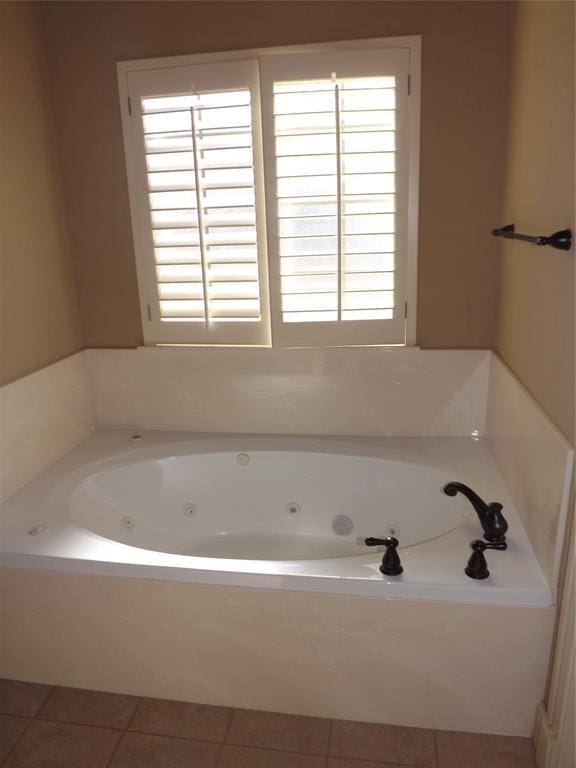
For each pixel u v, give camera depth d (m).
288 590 1.90
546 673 1.85
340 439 2.84
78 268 2.87
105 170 2.72
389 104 2.48
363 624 1.89
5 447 2.38
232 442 2.85
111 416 3.03
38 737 1.99
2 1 2.35
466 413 2.79
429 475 2.55
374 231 2.61
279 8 2.45
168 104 2.60
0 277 2.36
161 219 2.73
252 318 2.79
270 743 1.94
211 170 2.62
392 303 2.69
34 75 2.55
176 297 2.81
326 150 2.54
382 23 2.42
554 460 1.75
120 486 2.69
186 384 2.92
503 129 2.46
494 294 2.64
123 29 2.56
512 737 1.93
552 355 1.83
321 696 2.00
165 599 1.98
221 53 2.51
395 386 2.79
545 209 1.88
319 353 2.78
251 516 2.85
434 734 1.96
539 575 1.85
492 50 2.39
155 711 2.07
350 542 2.75
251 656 2.00
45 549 2.07
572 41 1.64
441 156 2.52
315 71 2.46
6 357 2.41
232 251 2.73
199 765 1.88
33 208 2.56
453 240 2.61
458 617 1.83
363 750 1.91
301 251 2.65
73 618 2.08
